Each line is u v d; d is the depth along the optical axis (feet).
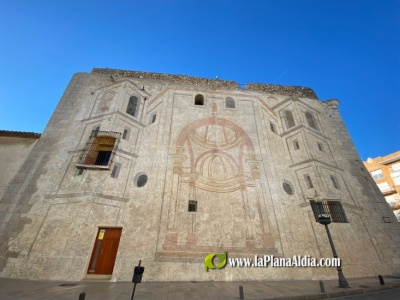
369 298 22.91
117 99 46.88
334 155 52.19
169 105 50.55
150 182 38.99
